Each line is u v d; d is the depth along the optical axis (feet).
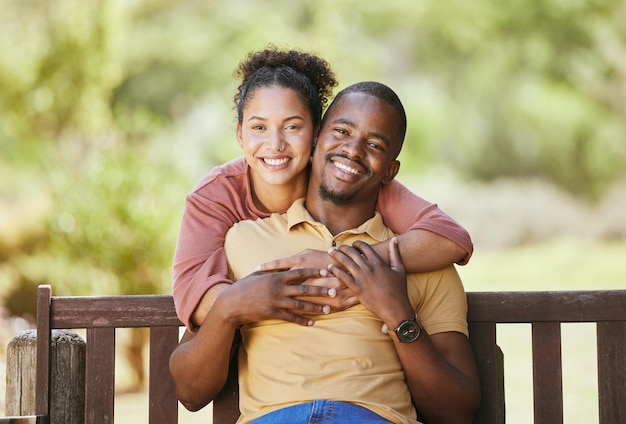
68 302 12.49
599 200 74.49
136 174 31.19
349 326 11.53
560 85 74.90
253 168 12.20
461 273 58.85
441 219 12.01
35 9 49.67
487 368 12.59
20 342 12.64
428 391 11.60
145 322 12.50
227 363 11.58
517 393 29.30
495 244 70.33
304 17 71.67
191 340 11.63
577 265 60.18
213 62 71.46
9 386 12.60
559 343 12.56
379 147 11.96
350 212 12.28
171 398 12.46
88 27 49.65
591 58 73.31
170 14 72.49
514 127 75.61
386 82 76.43
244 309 11.15
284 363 11.42
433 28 73.67
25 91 49.57
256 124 12.05
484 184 76.13
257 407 11.43
